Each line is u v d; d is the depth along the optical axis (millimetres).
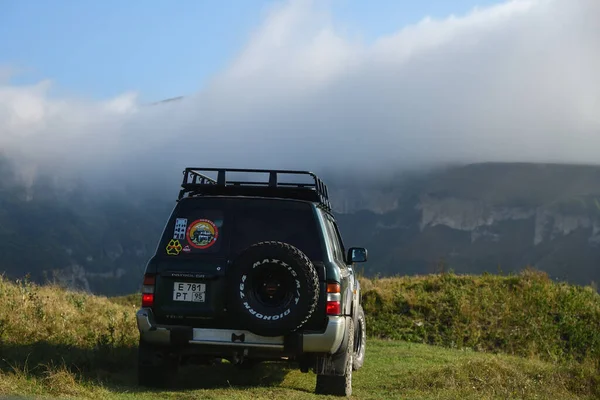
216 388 7309
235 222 7191
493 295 17516
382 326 15992
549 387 8312
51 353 7871
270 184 7695
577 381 8680
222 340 6812
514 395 7895
